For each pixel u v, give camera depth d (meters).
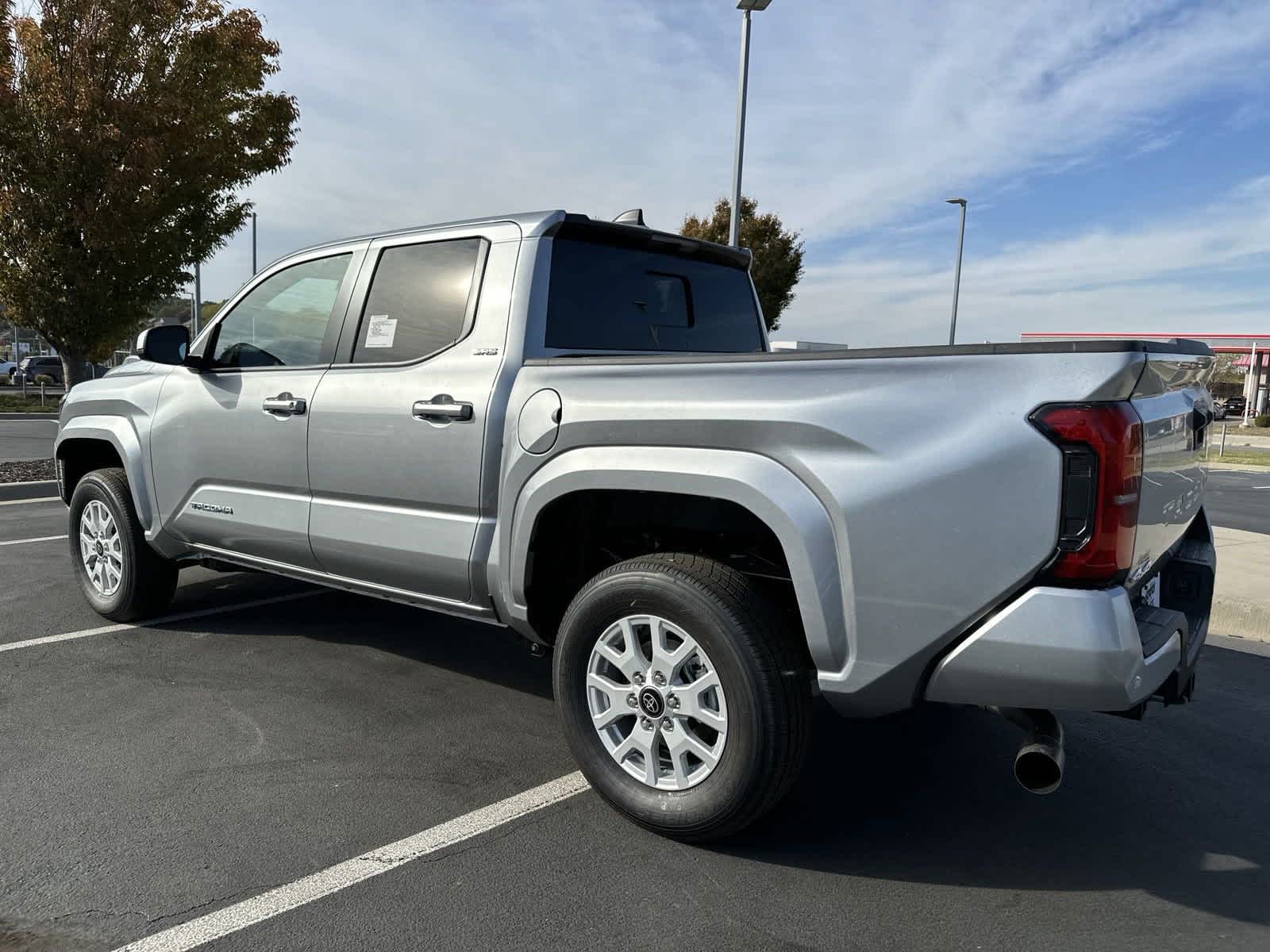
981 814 3.00
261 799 2.99
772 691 2.52
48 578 5.88
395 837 2.77
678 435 2.69
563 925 2.34
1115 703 2.19
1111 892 2.54
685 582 2.63
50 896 2.43
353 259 3.83
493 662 4.41
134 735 3.48
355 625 4.95
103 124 9.67
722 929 2.33
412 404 3.38
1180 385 2.67
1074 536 2.15
